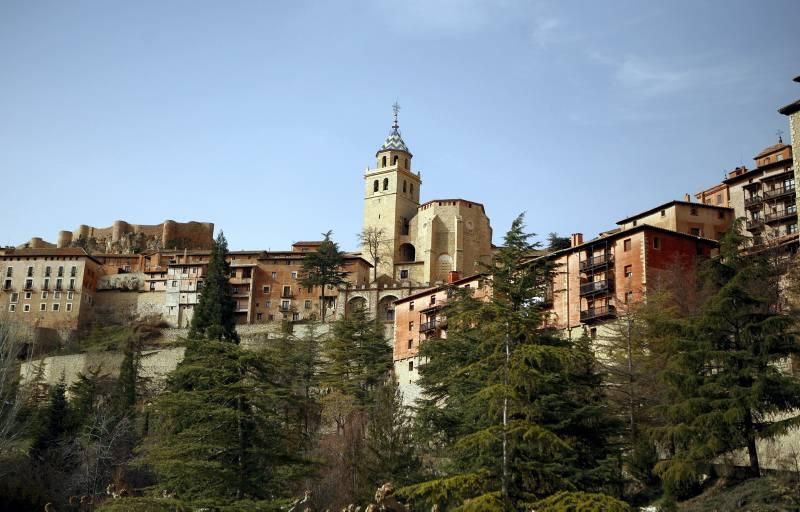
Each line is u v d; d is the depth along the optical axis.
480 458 33.59
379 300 138.50
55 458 69.75
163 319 154.00
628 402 50.66
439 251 156.00
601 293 84.31
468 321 35.44
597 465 37.53
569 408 36.75
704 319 42.53
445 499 31.89
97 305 161.12
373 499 48.62
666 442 43.16
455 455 37.41
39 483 64.31
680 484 42.97
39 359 120.88
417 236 161.38
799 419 38.88
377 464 52.72
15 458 66.06
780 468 45.56
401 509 33.94
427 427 43.81
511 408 32.97
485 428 33.91
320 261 138.62
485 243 158.62
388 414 60.00
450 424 40.75
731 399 39.88
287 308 146.50
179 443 37.69
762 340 41.38
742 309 42.41
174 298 155.00
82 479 63.62
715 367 43.19
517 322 33.97
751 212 104.75
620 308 77.00
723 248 44.94
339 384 83.25
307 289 146.88
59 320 155.75
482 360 33.66
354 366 93.69
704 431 40.28
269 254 151.38
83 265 158.75
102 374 115.62
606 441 38.94
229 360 39.78
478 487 31.56
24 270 159.50
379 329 108.25
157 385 109.62
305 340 102.94
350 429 59.53
